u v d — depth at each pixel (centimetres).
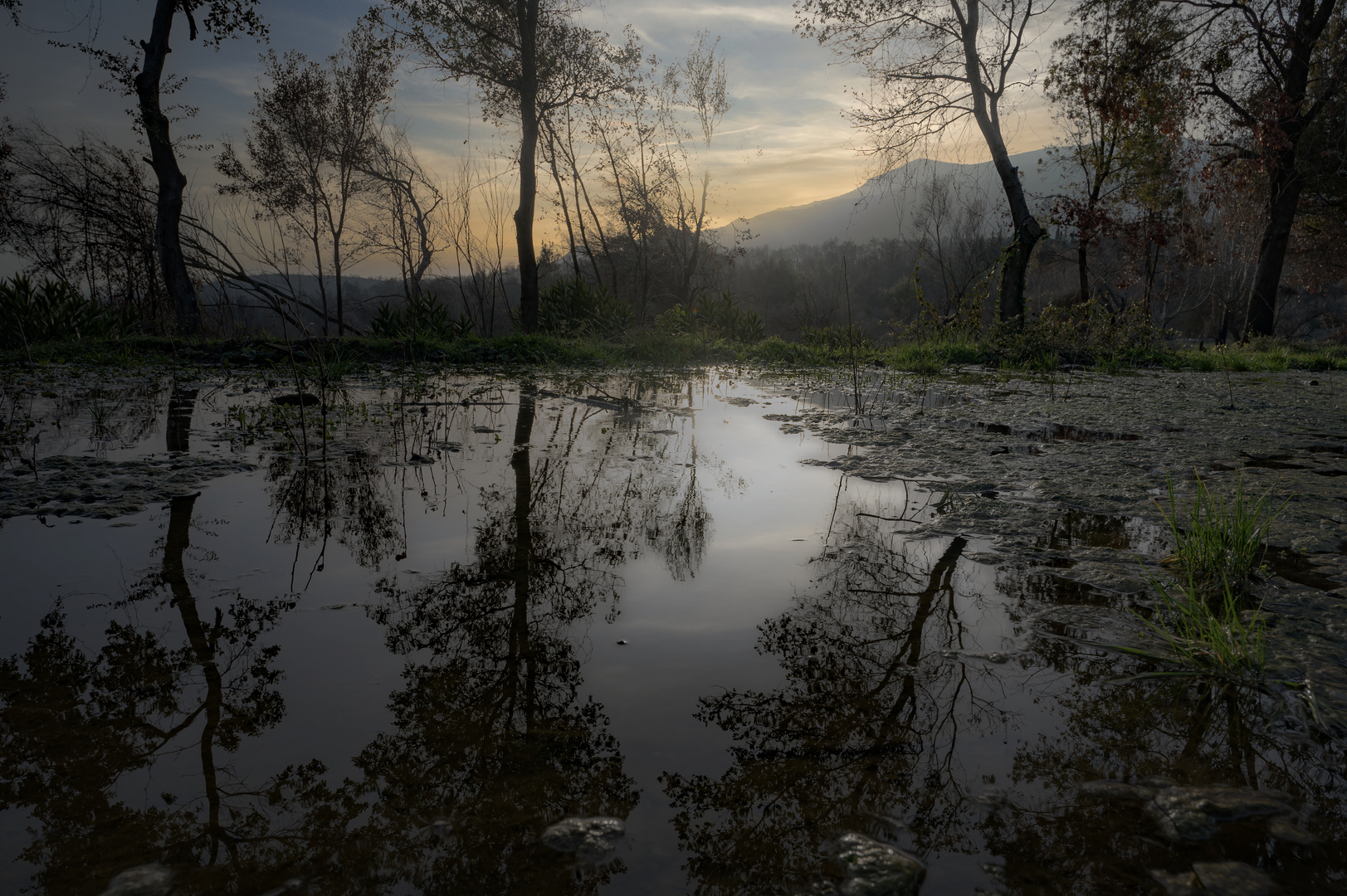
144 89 1207
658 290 2722
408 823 112
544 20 1516
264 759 129
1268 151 1639
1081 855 106
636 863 104
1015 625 189
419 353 971
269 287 474
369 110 1808
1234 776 126
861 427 507
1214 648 168
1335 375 1092
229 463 364
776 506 304
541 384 765
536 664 166
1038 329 1188
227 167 1733
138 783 121
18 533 254
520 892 98
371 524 271
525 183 1411
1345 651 172
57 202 1620
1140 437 471
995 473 363
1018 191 1373
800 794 121
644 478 352
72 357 879
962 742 136
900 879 100
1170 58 1468
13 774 123
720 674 162
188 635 178
